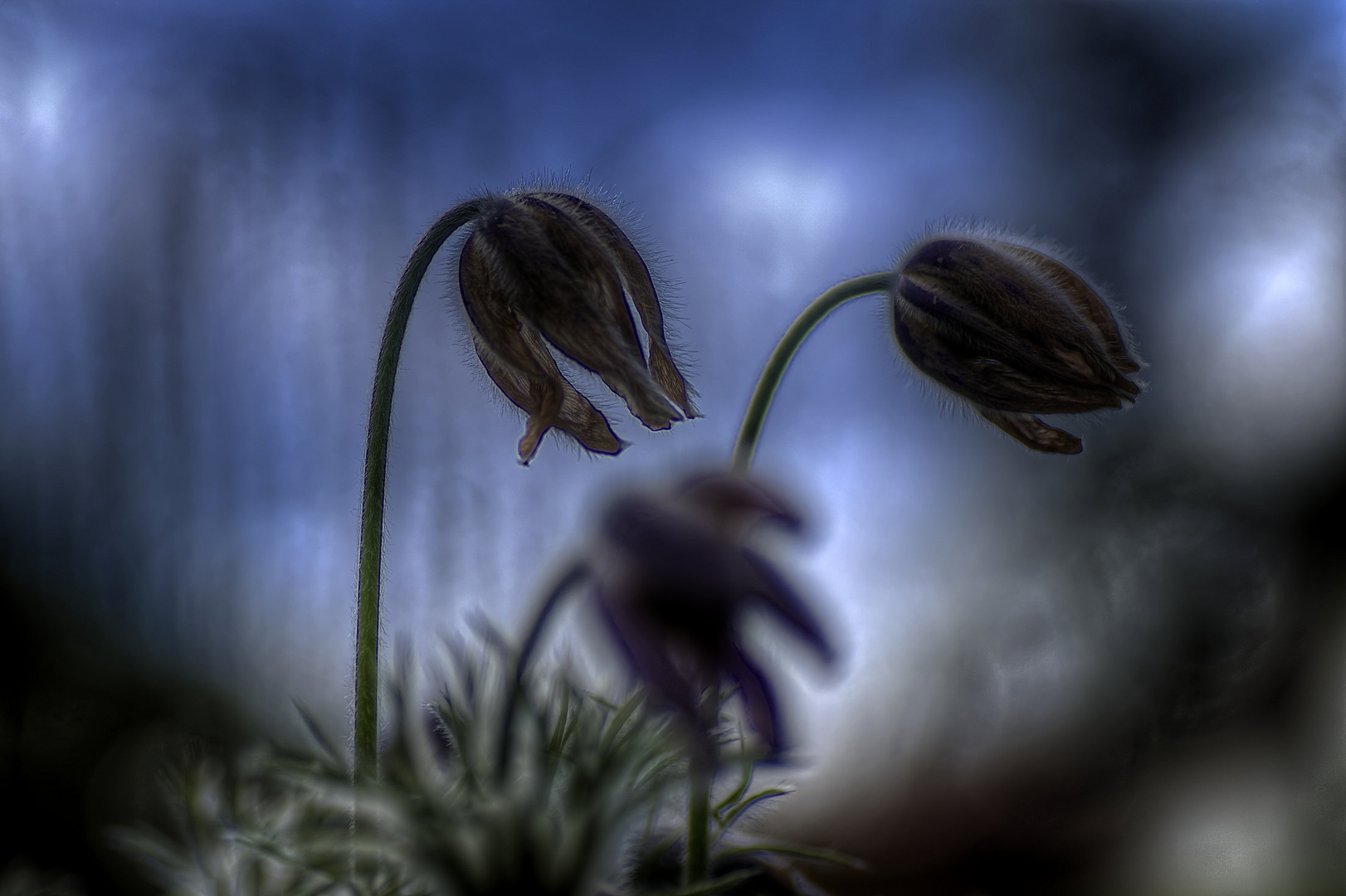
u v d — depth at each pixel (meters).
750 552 0.48
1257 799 0.85
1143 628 0.93
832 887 0.72
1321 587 0.94
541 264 0.51
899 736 0.85
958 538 0.90
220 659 0.79
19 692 0.73
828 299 0.53
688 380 0.52
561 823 0.48
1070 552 0.93
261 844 0.49
